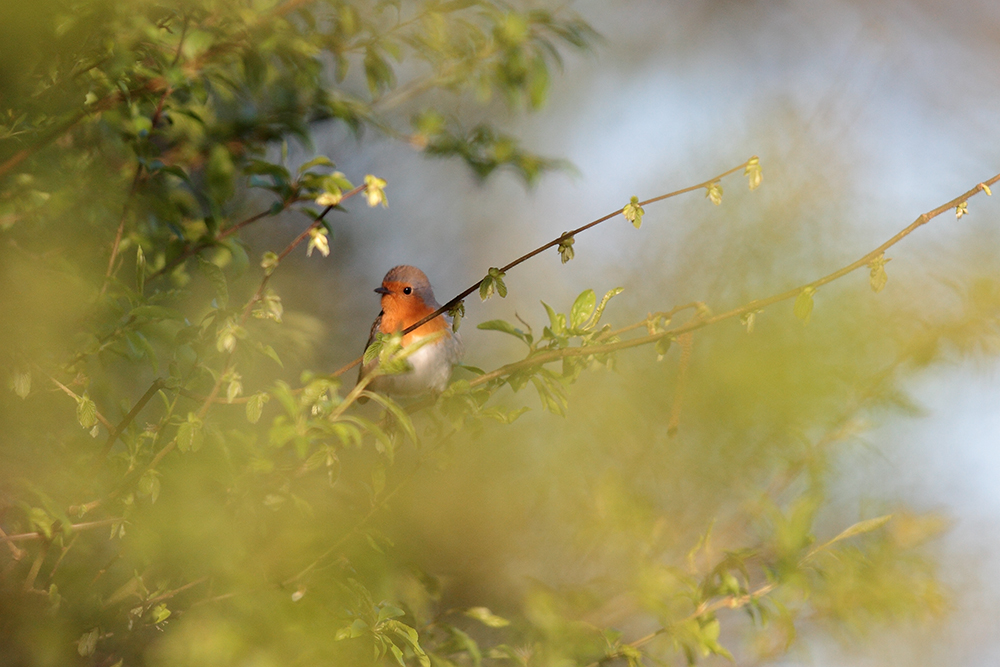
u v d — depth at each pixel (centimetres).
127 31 703
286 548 711
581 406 982
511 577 1012
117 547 759
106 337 663
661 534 853
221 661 663
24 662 653
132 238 756
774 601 730
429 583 817
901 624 821
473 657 752
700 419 897
